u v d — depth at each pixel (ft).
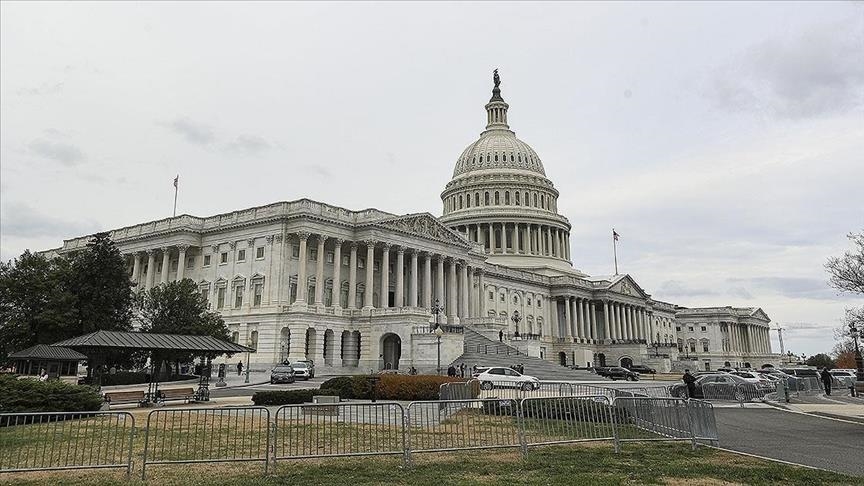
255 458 58.08
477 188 517.14
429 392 144.77
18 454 57.77
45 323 220.64
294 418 94.68
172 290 240.12
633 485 51.55
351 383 146.82
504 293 443.32
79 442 70.28
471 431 68.90
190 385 197.57
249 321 281.33
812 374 299.38
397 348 293.43
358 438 69.31
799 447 76.84
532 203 516.32
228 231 306.14
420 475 54.70
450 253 348.59
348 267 306.76
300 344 268.00
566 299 482.28
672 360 504.02
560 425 71.20
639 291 550.77
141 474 55.11
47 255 389.80
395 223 314.35
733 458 65.10
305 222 282.97
